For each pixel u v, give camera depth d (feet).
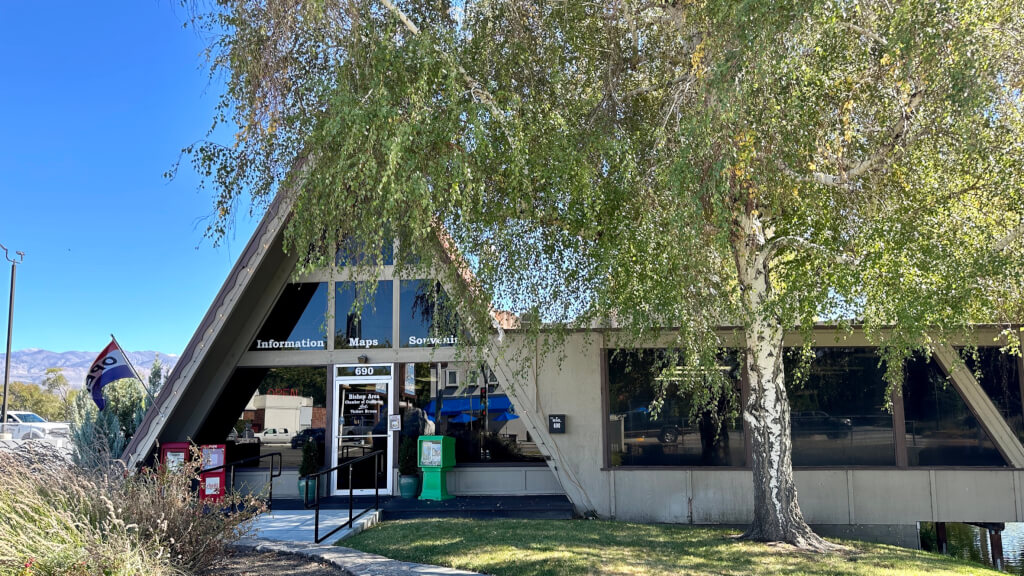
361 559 29.58
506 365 44.09
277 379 49.70
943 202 31.45
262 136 33.01
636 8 34.01
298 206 30.81
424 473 45.32
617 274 31.53
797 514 34.24
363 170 28.17
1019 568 44.68
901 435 42.68
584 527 36.55
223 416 49.37
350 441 48.32
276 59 31.96
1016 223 31.78
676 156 28.68
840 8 29.35
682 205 28.19
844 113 31.68
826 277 30.71
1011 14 28.07
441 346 48.34
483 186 28.94
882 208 31.01
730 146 28.09
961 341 40.47
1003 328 39.83
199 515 27.84
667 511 42.45
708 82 28.71
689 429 43.32
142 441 43.83
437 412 48.34
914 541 41.63
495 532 34.30
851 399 43.34
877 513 41.88
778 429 34.17
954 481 41.86
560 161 30.30
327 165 30.19
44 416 205.98
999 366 42.80
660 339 43.06
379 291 49.60
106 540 24.95
